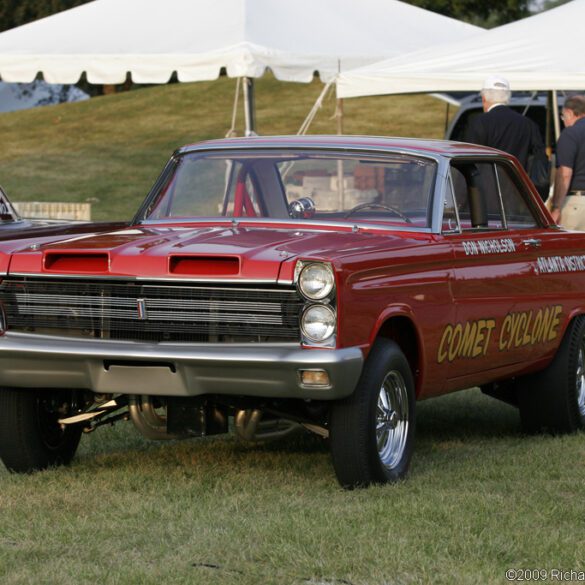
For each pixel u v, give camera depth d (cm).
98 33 2153
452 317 955
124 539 748
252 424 901
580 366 1175
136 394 872
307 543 727
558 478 936
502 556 708
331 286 805
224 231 937
